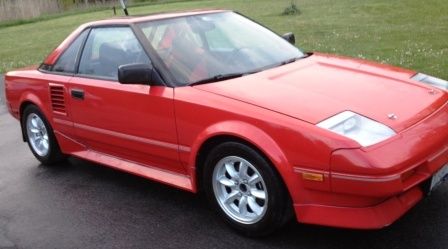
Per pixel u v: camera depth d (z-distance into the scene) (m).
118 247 3.75
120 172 5.25
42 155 5.57
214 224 3.93
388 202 3.17
